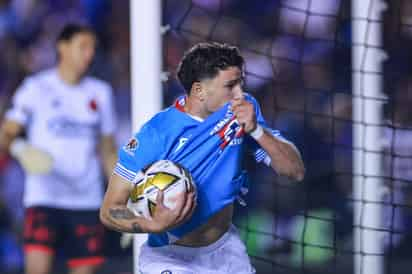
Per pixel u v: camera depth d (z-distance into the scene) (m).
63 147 29.56
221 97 17.00
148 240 18.17
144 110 22.41
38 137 29.69
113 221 16.86
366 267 24.95
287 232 36.00
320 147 37.19
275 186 27.30
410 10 33.88
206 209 17.31
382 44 29.17
